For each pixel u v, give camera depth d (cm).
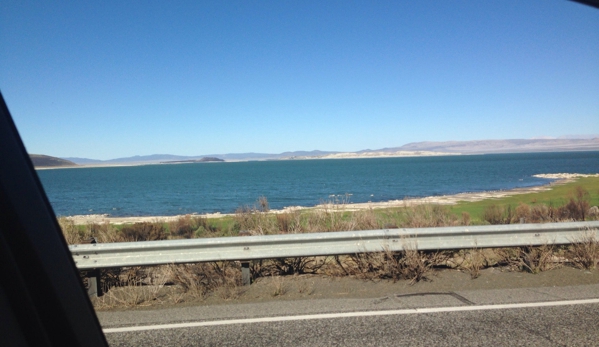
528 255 716
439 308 548
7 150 339
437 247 694
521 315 519
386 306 559
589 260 716
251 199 3575
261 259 710
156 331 492
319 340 457
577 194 1933
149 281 677
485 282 660
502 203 2116
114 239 890
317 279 692
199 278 664
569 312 526
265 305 575
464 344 440
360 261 714
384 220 986
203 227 1215
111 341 466
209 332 486
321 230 889
